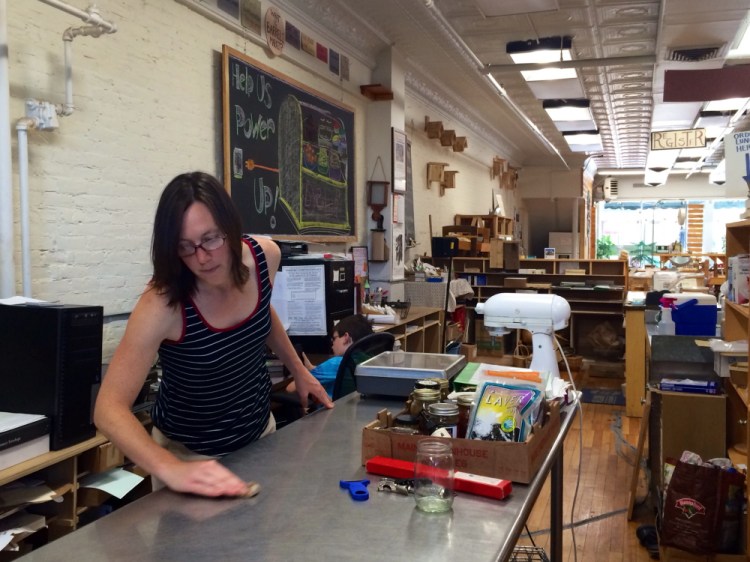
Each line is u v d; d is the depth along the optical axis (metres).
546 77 7.55
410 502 1.29
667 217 20.25
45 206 2.88
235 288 1.59
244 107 4.30
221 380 1.69
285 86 4.82
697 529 2.91
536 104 9.35
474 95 8.88
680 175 18.70
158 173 3.59
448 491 1.27
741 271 3.31
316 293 3.66
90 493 2.42
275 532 1.15
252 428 1.84
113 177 3.26
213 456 1.78
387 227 6.48
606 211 20.73
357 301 5.15
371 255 6.41
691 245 20.03
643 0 5.47
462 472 1.41
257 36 4.49
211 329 1.59
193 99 3.87
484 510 1.25
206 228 1.43
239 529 1.16
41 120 2.71
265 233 4.58
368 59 6.35
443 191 9.07
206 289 1.56
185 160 3.80
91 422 2.30
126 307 3.37
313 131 5.27
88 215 3.12
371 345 2.72
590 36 6.39
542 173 14.20
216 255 1.45
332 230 5.63
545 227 15.11
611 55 6.95
